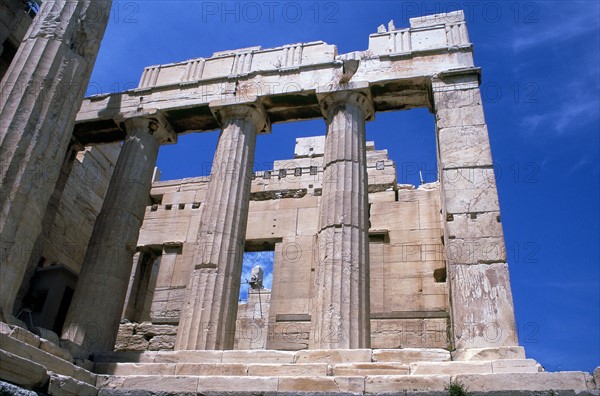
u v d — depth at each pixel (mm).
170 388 11711
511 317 12664
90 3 15594
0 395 9148
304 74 18719
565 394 9703
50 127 13375
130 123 19547
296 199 24375
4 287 11438
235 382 11477
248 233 23875
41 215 12766
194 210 25547
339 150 16625
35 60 13859
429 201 22750
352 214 15359
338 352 12562
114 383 12117
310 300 21516
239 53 20328
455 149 15672
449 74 17281
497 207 14391
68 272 20375
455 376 10586
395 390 10688
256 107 18547
